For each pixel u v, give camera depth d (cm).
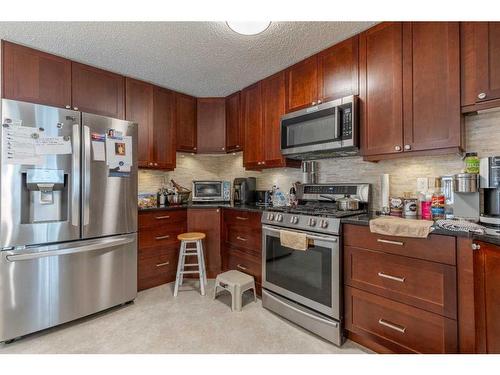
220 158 394
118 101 270
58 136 195
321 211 210
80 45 215
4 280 174
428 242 138
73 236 201
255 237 250
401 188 202
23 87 213
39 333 189
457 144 153
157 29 193
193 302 240
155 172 330
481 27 144
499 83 138
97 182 215
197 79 287
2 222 174
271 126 272
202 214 300
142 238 269
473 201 152
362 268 166
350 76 204
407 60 173
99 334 188
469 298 125
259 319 209
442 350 133
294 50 224
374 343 166
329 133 210
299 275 199
